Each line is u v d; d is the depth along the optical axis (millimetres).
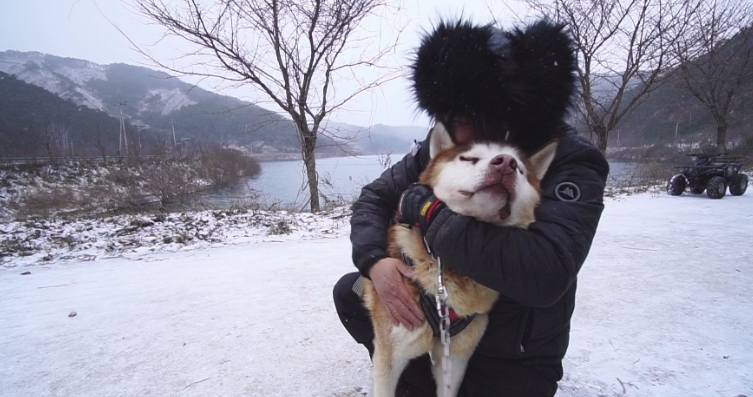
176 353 2564
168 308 3342
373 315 1735
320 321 3041
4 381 2256
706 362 2336
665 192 11219
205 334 2836
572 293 1625
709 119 24672
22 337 2814
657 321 2912
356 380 2248
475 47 1521
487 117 1596
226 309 3303
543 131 1614
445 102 1606
